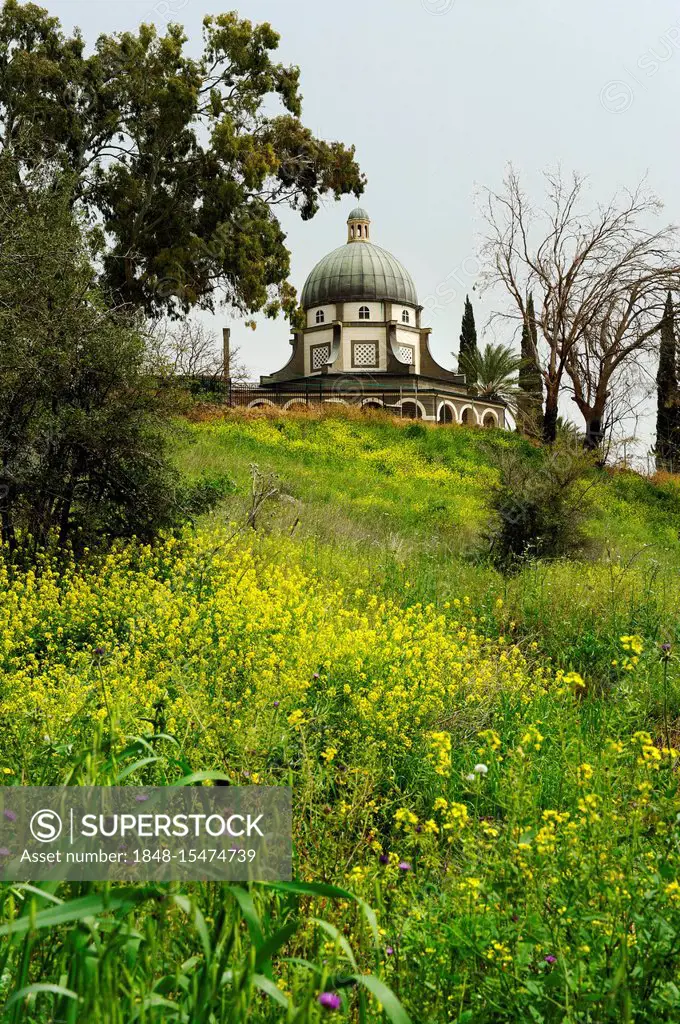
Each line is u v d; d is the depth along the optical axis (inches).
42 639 270.5
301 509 578.6
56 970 78.8
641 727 196.1
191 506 455.2
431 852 117.0
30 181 496.7
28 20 1143.6
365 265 2347.4
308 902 101.7
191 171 1209.4
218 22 1198.9
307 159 1291.8
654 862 103.8
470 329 2365.9
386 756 168.9
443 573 414.6
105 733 112.0
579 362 1435.8
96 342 397.7
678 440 1648.6
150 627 239.5
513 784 119.6
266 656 219.6
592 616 321.1
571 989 85.7
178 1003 78.3
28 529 391.5
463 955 93.4
